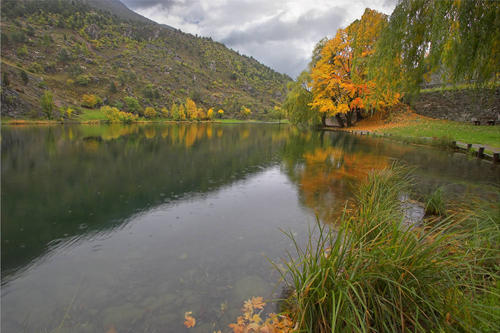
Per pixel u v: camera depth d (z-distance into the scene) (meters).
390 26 6.11
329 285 1.69
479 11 4.89
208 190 5.95
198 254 3.07
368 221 2.62
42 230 3.85
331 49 26.12
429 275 1.68
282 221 4.07
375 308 1.57
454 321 1.50
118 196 5.52
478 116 20.55
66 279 2.61
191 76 152.25
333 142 16.52
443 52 5.15
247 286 2.43
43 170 8.16
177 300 2.25
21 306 2.21
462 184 5.88
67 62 103.31
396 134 18.16
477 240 2.08
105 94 90.56
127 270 2.75
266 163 9.37
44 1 162.25
